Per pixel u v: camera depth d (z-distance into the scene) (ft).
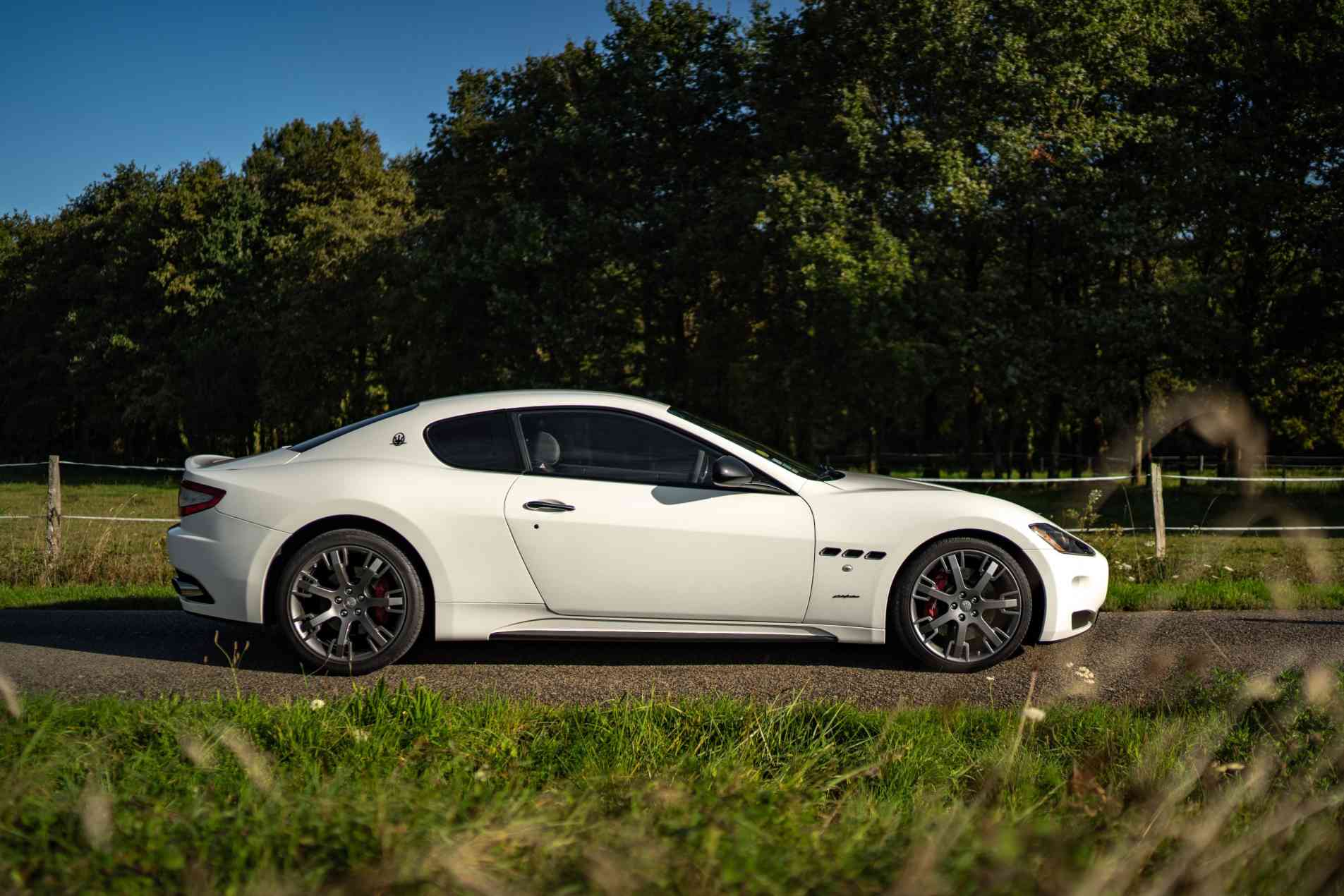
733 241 73.82
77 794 7.82
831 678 16.44
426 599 16.76
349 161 135.13
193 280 135.33
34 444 185.37
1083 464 119.85
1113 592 23.93
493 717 12.51
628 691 15.51
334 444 17.31
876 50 70.28
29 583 27.61
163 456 179.11
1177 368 80.84
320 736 11.34
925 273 69.67
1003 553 16.92
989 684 15.03
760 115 76.54
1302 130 79.30
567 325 77.20
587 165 82.53
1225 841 7.13
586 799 7.84
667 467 17.10
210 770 9.73
